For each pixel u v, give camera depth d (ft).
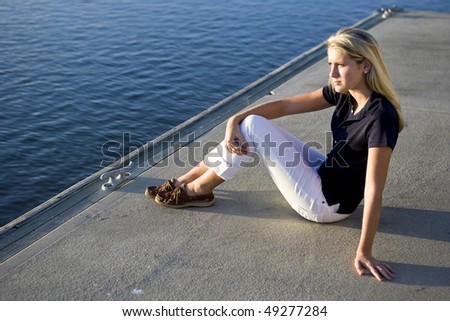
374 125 9.87
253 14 36.70
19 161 19.38
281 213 11.85
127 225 11.41
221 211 11.91
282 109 11.51
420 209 11.98
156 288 9.71
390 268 10.09
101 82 25.57
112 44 30.01
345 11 38.52
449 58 22.25
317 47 23.62
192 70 27.61
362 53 9.77
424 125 16.10
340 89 10.14
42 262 10.28
